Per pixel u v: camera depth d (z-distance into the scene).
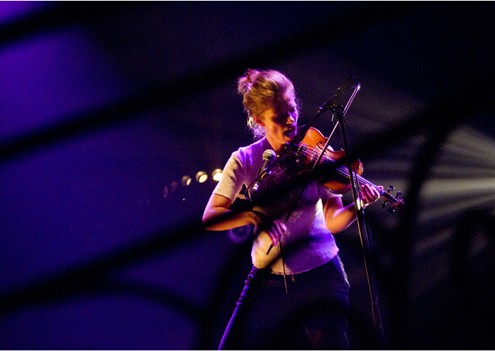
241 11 5.55
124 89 6.01
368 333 2.90
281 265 2.65
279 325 2.67
